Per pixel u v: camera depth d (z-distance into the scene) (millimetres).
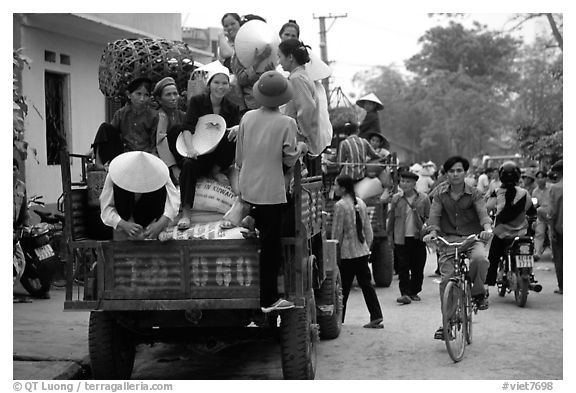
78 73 13688
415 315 9812
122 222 5949
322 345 8219
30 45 12070
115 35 13734
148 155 5953
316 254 7438
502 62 60531
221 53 8273
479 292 8016
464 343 7766
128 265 6008
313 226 6941
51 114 12992
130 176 5887
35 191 12117
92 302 6012
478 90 58156
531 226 13469
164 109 6926
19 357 7379
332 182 11758
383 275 12281
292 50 6637
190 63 7473
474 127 56875
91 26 12852
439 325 9164
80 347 7770
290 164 5867
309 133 6668
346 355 7781
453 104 57125
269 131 5840
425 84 62156
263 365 7461
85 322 8977
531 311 10109
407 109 63594
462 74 58594
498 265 10914
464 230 7914
